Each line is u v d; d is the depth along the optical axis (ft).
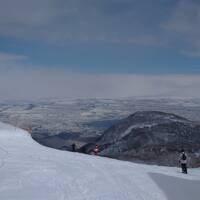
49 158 104.27
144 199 60.70
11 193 59.26
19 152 111.86
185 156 108.99
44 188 63.98
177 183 82.43
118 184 72.33
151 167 111.34
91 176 79.10
